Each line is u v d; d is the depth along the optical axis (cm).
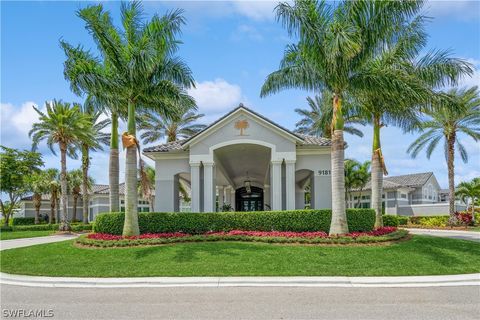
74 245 1669
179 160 2361
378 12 1573
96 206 5266
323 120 2173
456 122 3319
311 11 1606
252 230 1825
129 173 1762
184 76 1794
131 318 745
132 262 1305
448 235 2486
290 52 1767
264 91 1784
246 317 741
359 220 1786
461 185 3850
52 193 4806
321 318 732
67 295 954
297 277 1105
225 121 2200
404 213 4566
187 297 911
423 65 1700
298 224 1783
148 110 2019
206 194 2167
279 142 2178
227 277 1119
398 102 1702
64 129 3206
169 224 1852
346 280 1069
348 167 4597
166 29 1759
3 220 5025
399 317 738
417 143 3588
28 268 1279
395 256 1334
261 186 3969
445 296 909
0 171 4019
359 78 1628
